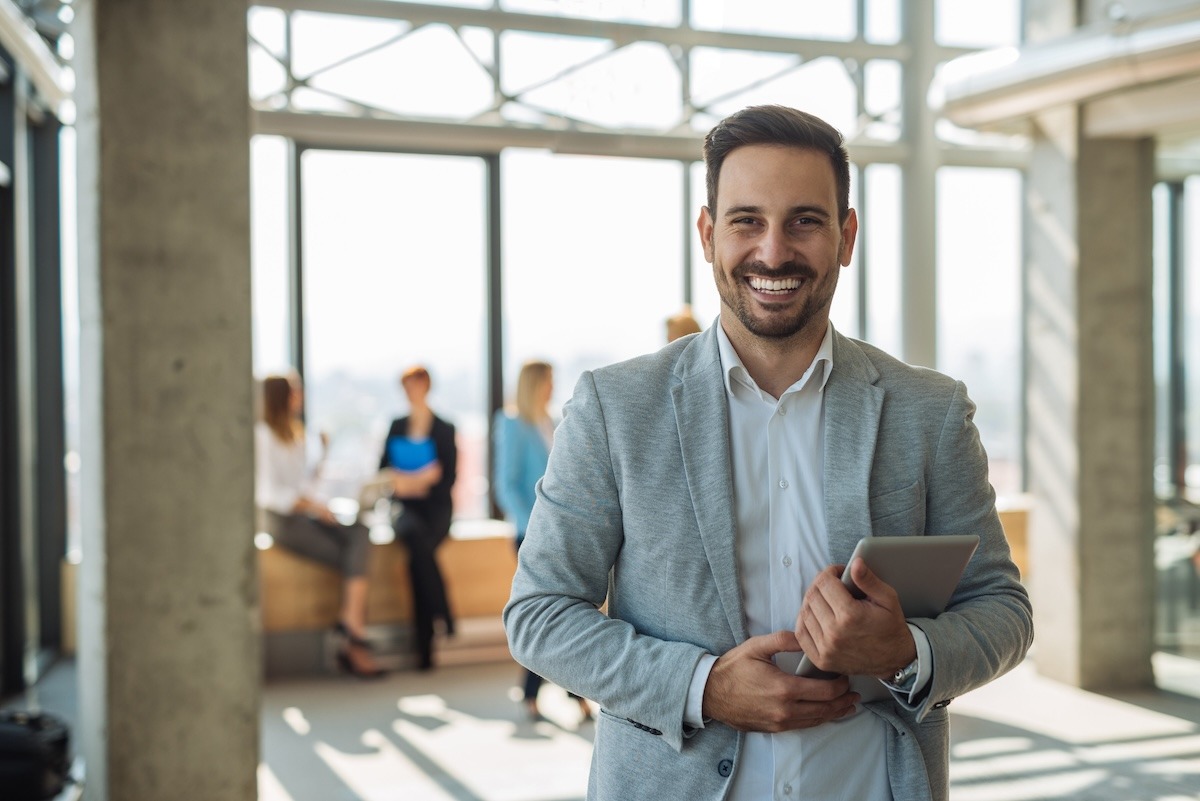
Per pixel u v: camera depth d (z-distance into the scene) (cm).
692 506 142
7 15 491
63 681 600
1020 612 143
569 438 149
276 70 658
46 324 654
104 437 358
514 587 150
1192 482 554
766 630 143
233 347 374
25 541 582
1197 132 542
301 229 676
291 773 459
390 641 650
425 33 685
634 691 135
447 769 462
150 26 363
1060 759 464
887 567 127
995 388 816
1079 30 516
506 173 714
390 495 641
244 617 375
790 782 139
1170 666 571
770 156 136
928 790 139
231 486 373
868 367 149
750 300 139
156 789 364
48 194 645
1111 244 573
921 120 780
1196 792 424
